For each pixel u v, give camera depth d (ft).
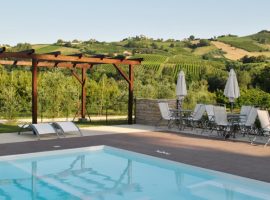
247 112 39.93
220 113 36.09
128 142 32.65
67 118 55.93
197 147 30.53
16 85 63.31
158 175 22.71
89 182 21.13
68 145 30.32
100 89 67.97
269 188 18.99
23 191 19.26
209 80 117.29
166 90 74.95
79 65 53.16
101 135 36.81
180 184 20.58
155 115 46.55
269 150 29.37
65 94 59.67
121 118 59.00
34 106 38.86
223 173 21.36
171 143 32.42
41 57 39.70
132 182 21.07
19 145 29.94
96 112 67.00
